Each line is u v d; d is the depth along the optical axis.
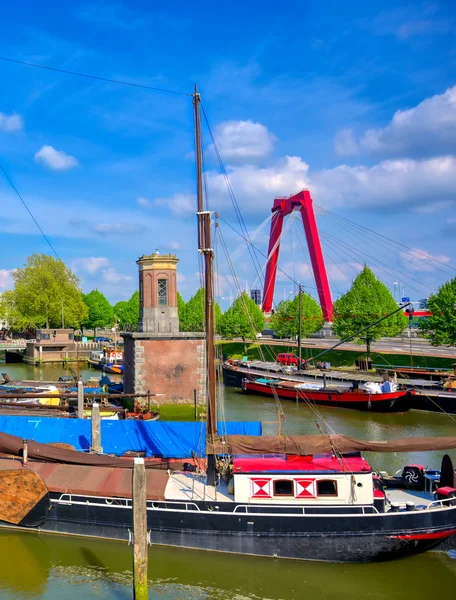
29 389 52.41
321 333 120.06
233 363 79.12
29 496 23.45
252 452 23.47
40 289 113.19
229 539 22.03
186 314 105.31
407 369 65.38
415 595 19.47
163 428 29.44
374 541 21.39
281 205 123.81
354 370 70.25
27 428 30.92
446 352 77.06
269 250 128.25
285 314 100.56
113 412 42.09
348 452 23.58
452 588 19.94
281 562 21.70
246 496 22.14
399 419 47.69
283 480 22.00
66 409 39.62
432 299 68.25
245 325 96.44
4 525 24.28
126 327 128.25
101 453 28.70
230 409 53.34
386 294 78.12
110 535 22.97
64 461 25.48
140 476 18.30
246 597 19.33
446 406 48.88
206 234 27.45
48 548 22.59
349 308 78.50
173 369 48.84
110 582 20.12
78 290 120.69
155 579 20.34
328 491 21.97
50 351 103.00
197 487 24.06
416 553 22.11
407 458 34.81
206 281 27.22
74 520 23.36
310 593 19.61
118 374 81.56
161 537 22.55
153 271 50.56
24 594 19.20
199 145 27.95
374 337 76.81
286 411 52.28
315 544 21.61
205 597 19.27
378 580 20.55
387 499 22.84
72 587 19.73
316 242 114.56
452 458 34.84
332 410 52.53
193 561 21.70
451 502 22.34
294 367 73.56
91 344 109.25
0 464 25.23
